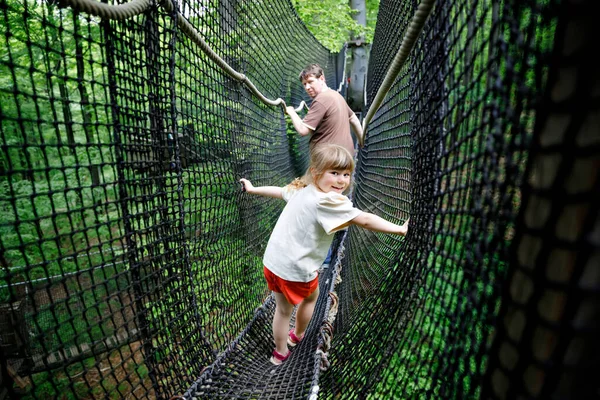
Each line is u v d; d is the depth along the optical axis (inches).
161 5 71.6
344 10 363.9
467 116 34.3
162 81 75.0
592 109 17.9
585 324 18.8
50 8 51.8
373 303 89.5
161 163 73.2
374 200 170.9
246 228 133.1
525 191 21.8
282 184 210.1
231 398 75.5
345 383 72.7
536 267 20.7
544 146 20.2
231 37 133.7
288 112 130.6
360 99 416.2
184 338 74.8
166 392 65.6
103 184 55.9
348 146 132.9
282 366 95.3
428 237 50.5
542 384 20.7
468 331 30.6
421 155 58.0
